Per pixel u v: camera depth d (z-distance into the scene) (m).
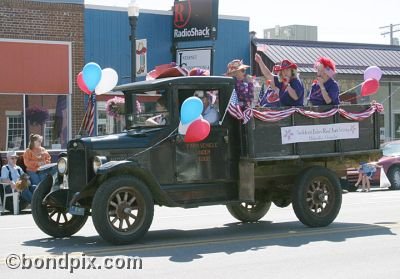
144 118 10.15
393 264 7.81
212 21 21.31
